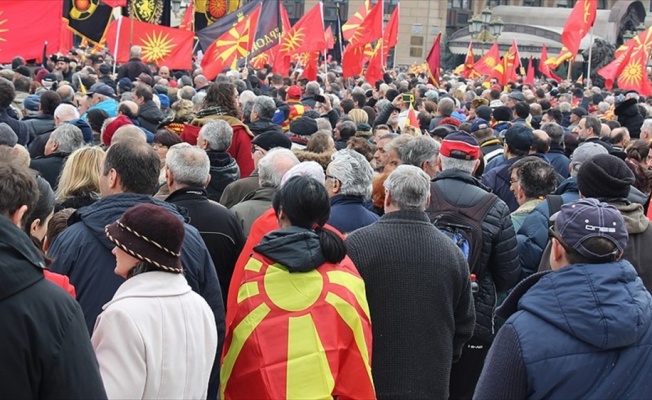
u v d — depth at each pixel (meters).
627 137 12.98
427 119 14.53
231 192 7.86
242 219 6.93
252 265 5.01
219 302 5.32
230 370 4.95
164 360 4.27
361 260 5.54
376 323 5.51
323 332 4.86
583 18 25.55
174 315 4.34
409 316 5.50
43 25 13.10
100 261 5.09
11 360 3.21
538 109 17.38
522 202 7.95
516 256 6.70
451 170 6.81
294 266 4.94
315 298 4.91
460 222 6.55
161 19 32.12
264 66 28.98
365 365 4.93
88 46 37.41
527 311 4.12
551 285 4.11
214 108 9.95
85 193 6.61
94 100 13.15
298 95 16.98
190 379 4.39
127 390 4.14
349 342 4.94
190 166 6.25
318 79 26.30
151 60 19.78
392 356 5.48
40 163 8.41
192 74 25.56
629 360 4.01
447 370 5.60
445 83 29.45
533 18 64.44
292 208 5.09
